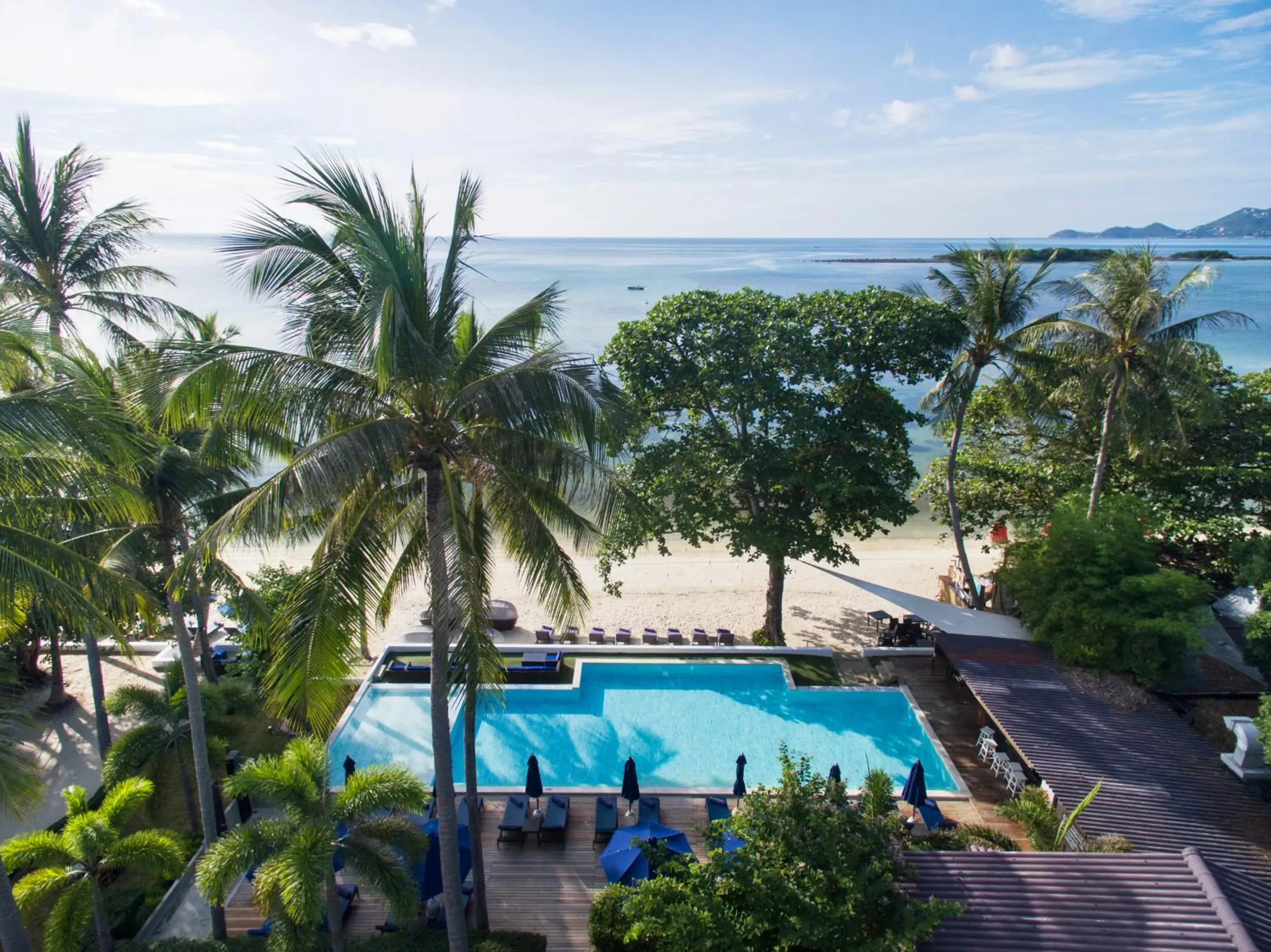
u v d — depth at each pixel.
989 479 29.39
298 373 10.34
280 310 11.08
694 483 23.72
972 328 24.41
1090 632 19.98
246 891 15.77
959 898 10.77
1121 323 23.28
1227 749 18.22
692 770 19.81
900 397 66.62
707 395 23.86
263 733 21.77
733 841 12.38
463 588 10.83
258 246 10.40
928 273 24.98
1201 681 21.12
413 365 9.94
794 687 23.02
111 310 21.36
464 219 11.20
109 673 25.47
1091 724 18.05
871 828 10.82
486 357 11.31
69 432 9.81
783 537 23.30
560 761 20.19
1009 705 18.67
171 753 16.25
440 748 11.52
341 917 13.04
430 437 11.04
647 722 21.98
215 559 13.73
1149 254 23.27
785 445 23.62
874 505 23.88
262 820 12.43
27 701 23.08
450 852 11.79
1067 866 11.05
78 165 20.62
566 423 11.04
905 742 20.81
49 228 20.25
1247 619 19.23
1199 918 10.07
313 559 11.25
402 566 12.96
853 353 23.44
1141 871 10.82
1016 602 24.97
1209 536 24.66
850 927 9.94
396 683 23.78
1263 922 10.14
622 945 13.18
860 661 25.14
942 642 21.69
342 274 10.96
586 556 13.52
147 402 10.29
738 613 30.39
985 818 17.34
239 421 11.02
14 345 10.49
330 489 9.79
